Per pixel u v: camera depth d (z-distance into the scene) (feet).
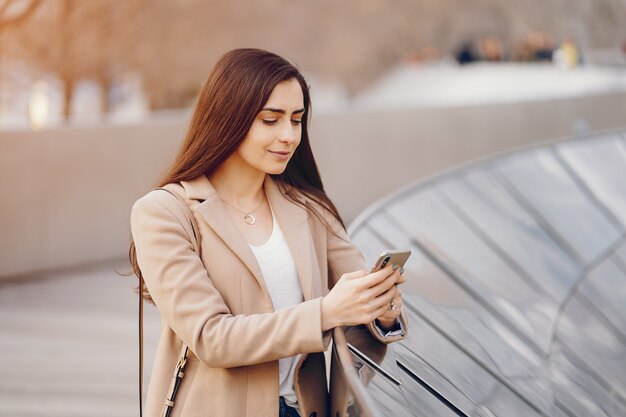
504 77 65.31
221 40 56.44
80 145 25.57
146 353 18.24
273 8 60.54
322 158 31.86
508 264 15.83
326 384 6.16
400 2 66.80
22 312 21.20
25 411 14.93
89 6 48.80
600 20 73.77
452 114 36.24
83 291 23.04
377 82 67.31
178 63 54.90
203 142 5.92
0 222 24.21
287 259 6.19
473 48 69.31
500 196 18.33
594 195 20.35
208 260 5.86
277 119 5.89
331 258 6.64
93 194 25.95
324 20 64.23
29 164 24.66
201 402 5.78
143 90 54.95
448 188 17.29
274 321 5.51
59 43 48.14
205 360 5.59
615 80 64.34
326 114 31.91
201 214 5.85
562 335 14.82
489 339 11.66
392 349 6.74
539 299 15.39
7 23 44.32
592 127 43.21
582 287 17.11
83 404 15.31
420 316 9.65
